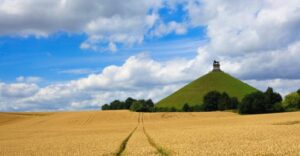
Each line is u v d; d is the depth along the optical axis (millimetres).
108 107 198875
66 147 38719
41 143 46469
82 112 139250
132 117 116812
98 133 64062
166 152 28688
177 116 119812
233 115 121438
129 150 30797
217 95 159250
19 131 82188
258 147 29828
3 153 35125
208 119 100688
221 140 38469
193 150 29422
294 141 34156
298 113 101062
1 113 138375
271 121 76938
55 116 127062
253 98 125938
